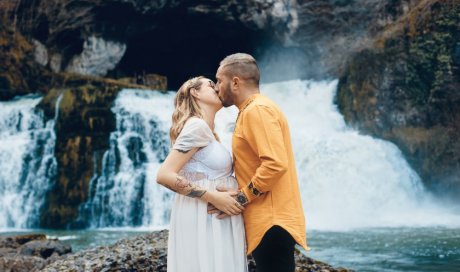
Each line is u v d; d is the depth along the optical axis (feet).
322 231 41.34
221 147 10.25
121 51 84.84
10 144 63.62
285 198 9.66
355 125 69.97
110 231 51.34
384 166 62.49
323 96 76.33
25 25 80.48
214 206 9.87
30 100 73.10
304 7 82.74
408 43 66.74
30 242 26.14
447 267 23.35
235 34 85.92
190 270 9.80
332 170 61.62
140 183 61.41
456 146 61.52
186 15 81.71
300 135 65.57
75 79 77.71
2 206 61.31
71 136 63.21
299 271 16.06
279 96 80.28
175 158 9.79
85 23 81.30
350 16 80.89
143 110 66.54
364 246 31.17
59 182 61.62
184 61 93.20
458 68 62.13
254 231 9.62
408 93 65.77
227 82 10.11
